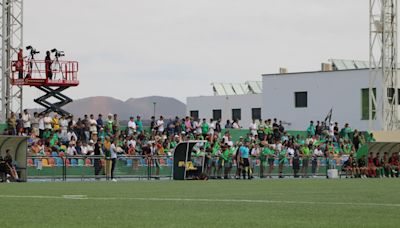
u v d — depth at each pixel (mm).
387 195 29562
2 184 41344
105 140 53281
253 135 67438
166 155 57625
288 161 63719
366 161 63000
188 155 53062
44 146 53375
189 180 51500
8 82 63500
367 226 16172
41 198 26422
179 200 25375
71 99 67000
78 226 15898
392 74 84250
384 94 83500
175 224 16438
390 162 63906
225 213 19625
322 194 30406
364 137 69375
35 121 55844
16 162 48500
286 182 46406
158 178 56906
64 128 57188
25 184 41406
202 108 126062
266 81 110062
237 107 122062
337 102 103562
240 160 56406
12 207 21641
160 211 20203
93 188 35469
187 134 63000
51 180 51000
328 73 104375
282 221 17328
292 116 107750
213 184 42000
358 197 27922
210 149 56500
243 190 34031
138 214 19141
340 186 39625
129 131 59688
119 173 54875
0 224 16203
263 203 23938
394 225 16406
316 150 66125
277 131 68500
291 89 108000
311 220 17625
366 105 101125
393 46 83812
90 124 58500
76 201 24609
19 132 54469
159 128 61500
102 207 21672
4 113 63031
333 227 15977
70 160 52312
